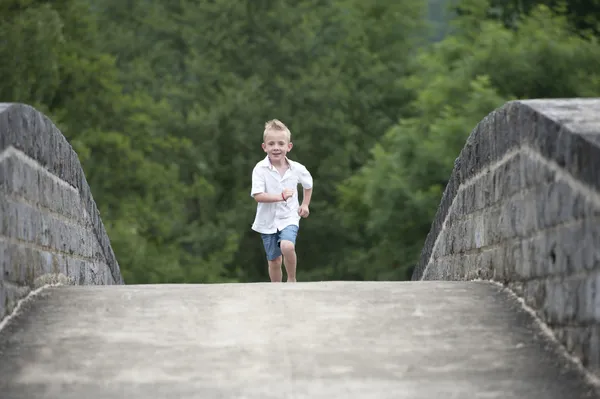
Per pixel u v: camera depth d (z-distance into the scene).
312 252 97.94
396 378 10.60
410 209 65.50
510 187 14.17
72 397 10.10
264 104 89.50
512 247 14.02
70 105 67.62
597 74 66.69
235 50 92.31
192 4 93.88
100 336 11.91
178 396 10.09
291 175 22.62
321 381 10.48
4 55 59.38
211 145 89.88
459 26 75.44
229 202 94.69
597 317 10.30
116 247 66.25
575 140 10.91
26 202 13.84
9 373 10.77
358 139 95.69
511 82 66.50
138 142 75.81
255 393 10.14
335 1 98.62
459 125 62.12
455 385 10.43
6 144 12.62
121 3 95.19
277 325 12.30
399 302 13.41
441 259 21.50
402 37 99.56
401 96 97.69
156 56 94.25
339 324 12.37
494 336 11.98
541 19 69.62
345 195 80.12
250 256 95.44
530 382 10.54
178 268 72.00
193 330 12.12
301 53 94.12
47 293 14.11
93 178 70.19
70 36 69.06
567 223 11.31
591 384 10.40
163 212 75.81
